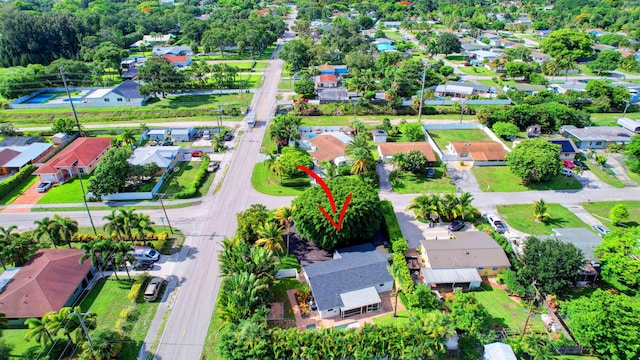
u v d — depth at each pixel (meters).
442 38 194.62
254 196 84.50
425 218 76.38
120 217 64.56
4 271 61.44
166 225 74.75
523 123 114.31
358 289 57.16
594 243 65.25
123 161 83.56
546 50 196.62
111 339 49.75
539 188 87.25
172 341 51.69
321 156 95.56
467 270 60.59
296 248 67.19
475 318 50.09
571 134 107.94
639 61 180.75
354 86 136.38
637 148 91.62
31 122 126.56
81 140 104.75
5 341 51.47
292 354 46.91
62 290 56.94
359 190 67.50
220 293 56.62
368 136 109.50
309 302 57.09
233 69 153.88
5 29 171.38
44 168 90.81
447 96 144.38
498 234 67.62
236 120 124.44
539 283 57.66
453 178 91.06
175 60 181.75
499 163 95.62
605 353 47.09
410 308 55.28
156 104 135.88
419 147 98.31
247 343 46.47
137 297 58.19
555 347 48.72
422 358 46.38
